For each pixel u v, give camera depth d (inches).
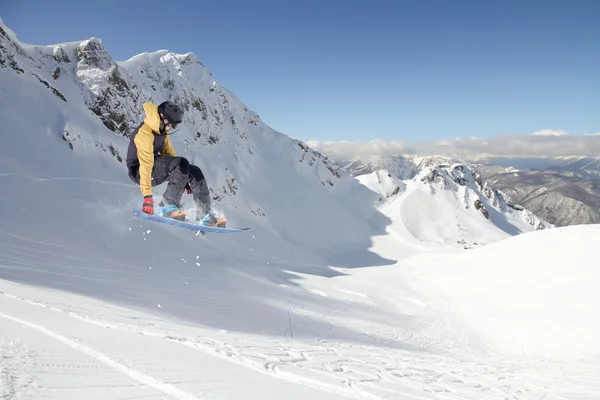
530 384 323.9
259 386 147.9
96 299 569.6
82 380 119.1
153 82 3061.0
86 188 1347.2
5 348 139.3
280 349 299.4
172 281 935.7
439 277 1389.0
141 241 1217.4
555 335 786.8
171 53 3432.6
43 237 938.1
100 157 1644.9
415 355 553.6
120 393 112.3
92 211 1234.6
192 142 2955.2
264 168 3432.6
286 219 2920.8
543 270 1114.7
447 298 1192.8
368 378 212.2
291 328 741.9
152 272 966.4
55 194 1202.0
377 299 1222.3
